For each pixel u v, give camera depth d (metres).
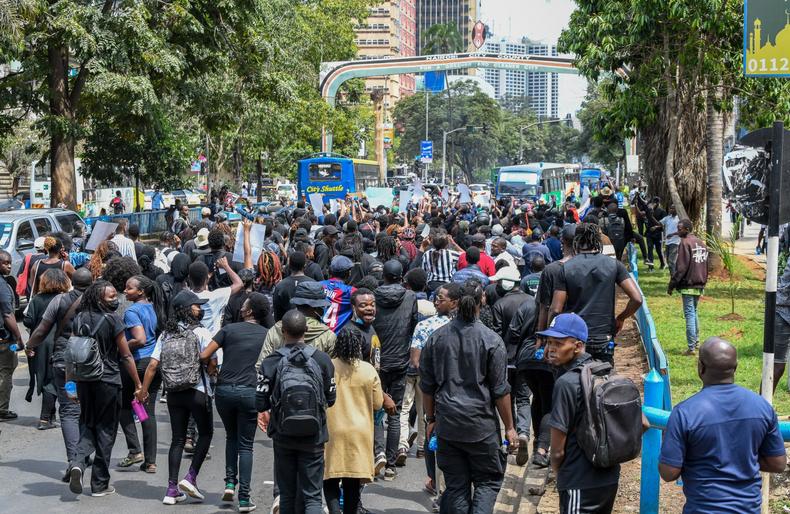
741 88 21.36
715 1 19.06
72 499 8.23
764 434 4.72
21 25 24.19
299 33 47.94
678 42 21.38
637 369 12.75
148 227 36.75
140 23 26.56
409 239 15.35
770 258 6.24
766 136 6.29
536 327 8.77
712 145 22.05
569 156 167.75
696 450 4.70
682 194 24.89
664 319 16.89
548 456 8.58
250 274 9.32
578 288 7.69
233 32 30.75
